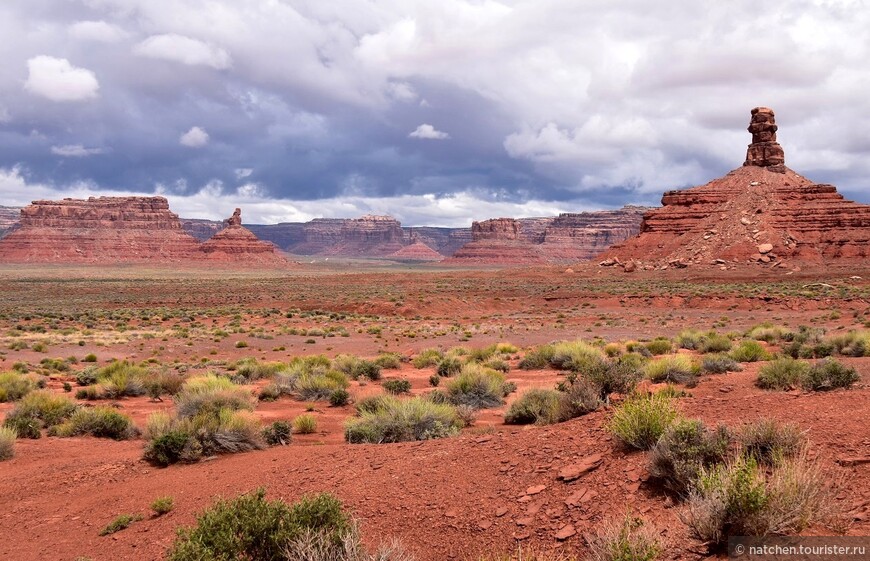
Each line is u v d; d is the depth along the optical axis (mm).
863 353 24297
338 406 20625
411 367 32062
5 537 9812
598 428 9281
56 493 11672
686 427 7398
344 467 10422
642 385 16234
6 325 65688
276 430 14695
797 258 125938
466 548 7027
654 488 7051
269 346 46125
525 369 28203
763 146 166375
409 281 141250
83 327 64500
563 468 8164
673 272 125438
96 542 9133
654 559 5504
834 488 6172
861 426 7777
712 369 19906
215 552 6332
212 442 13391
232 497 9883
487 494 8102
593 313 74312
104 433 16875
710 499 5773
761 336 37875
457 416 15430
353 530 6641
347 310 84750
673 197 158000
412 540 7445
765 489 5625
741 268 123562
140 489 11258
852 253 124250
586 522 6816
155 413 16453
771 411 9156
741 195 151500
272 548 6438
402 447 11172
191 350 43812
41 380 27500
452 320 71938
